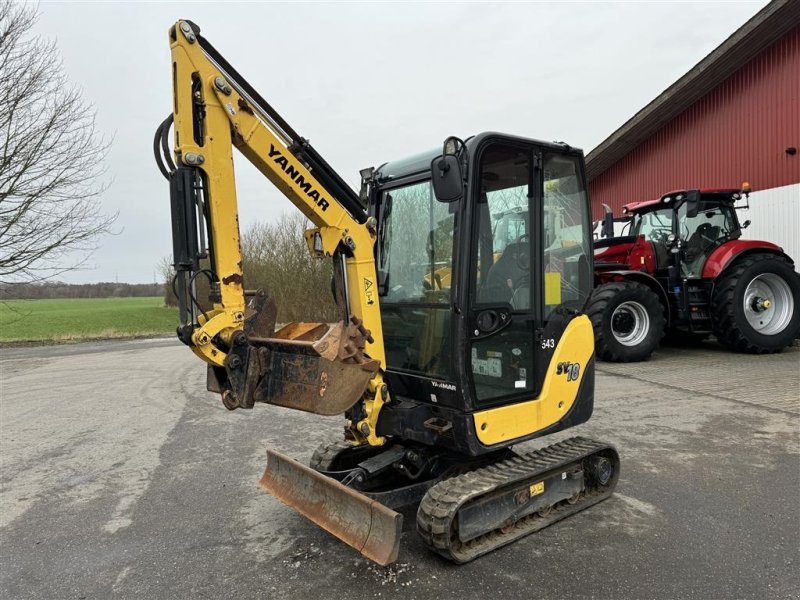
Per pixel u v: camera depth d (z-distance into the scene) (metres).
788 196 9.91
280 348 2.76
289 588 2.67
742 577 2.66
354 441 3.45
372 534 2.66
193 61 2.52
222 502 3.75
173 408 6.50
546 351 3.38
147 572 2.88
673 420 5.25
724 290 8.30
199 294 2.97
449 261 3.11
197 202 2.60
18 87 12.89
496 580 2.68
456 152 2.78
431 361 3.21
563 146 3.44
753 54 10.44
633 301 7.93
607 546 2.98
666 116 12.34
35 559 3.05
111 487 4.08
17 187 13.11
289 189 2.78
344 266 2.97
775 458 4.22
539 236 3.28
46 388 7.95
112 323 20.98
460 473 3.33
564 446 3.56
